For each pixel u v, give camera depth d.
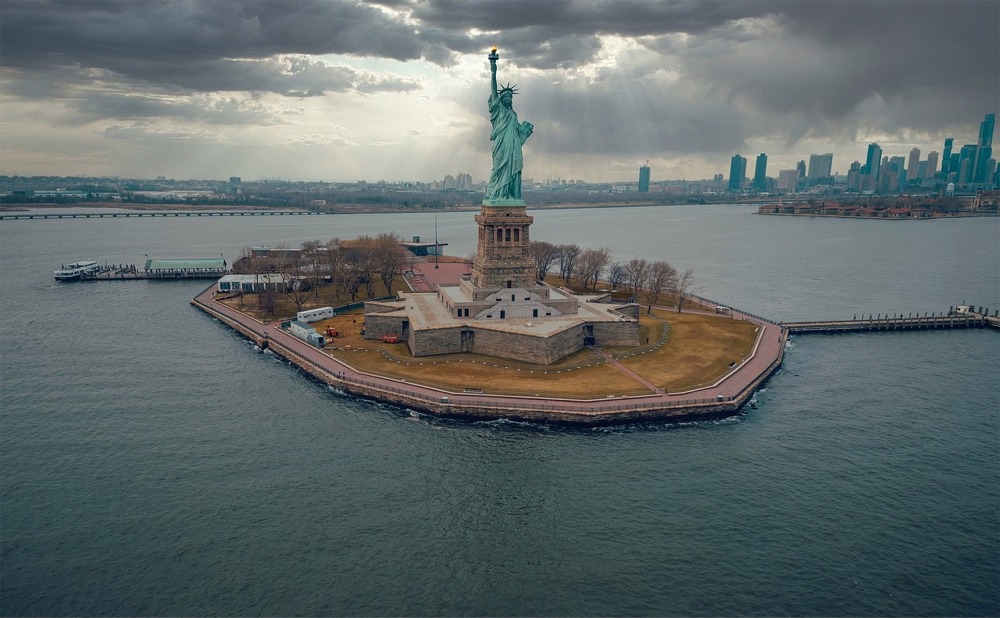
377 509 93.19
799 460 109.31
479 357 159.12
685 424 124.44
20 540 84.50
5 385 142.25
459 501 95.81
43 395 136.25
